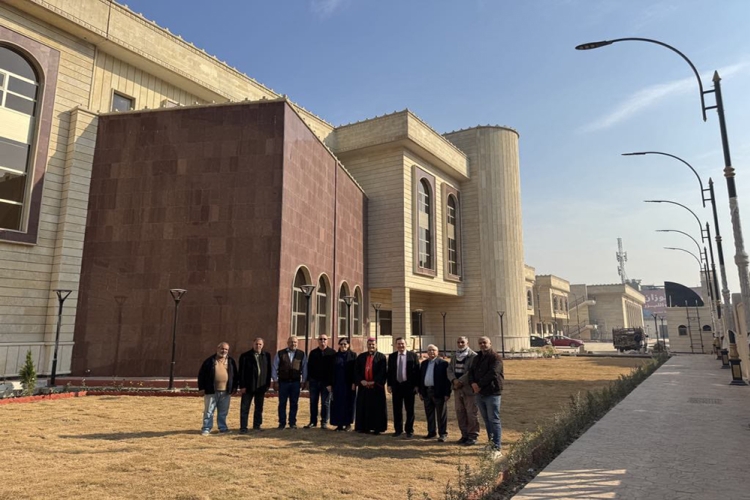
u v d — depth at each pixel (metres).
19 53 16.86
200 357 16.11
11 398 12.07
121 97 20.62
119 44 19.38
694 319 43.09
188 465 6.87
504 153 38.47
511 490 6.09
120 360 16.25
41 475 6.36
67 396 12.99
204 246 16.91
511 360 32.16
